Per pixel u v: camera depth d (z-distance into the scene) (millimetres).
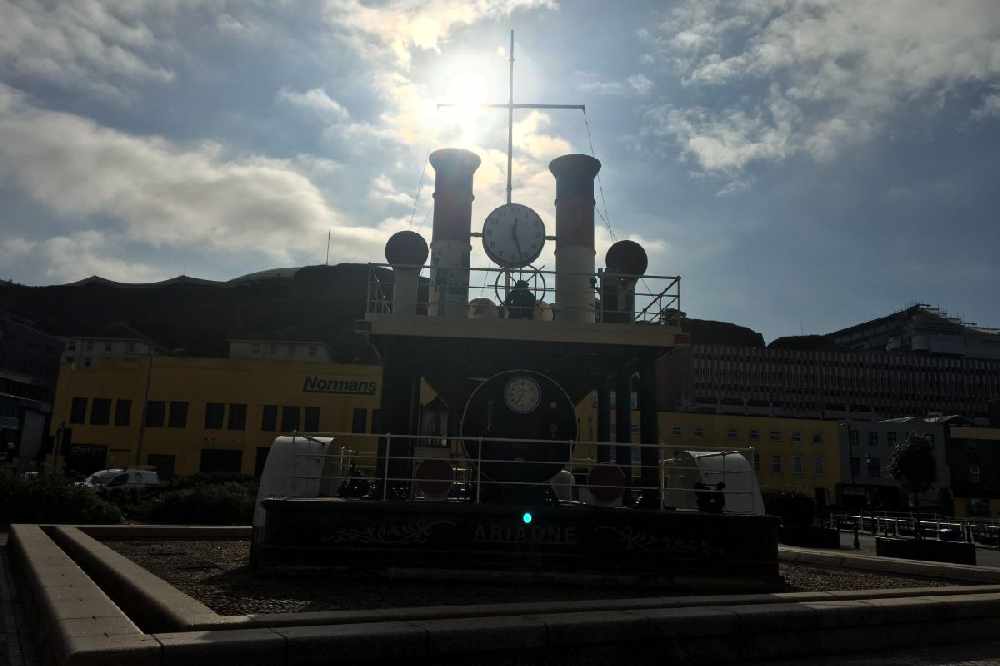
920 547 23516
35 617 8836
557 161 16906
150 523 27031
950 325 177250
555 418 13148
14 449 71875
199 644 6203
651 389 14945
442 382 17828
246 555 15867
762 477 80562
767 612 8805
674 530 12125
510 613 8211
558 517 12023
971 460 93750
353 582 11594
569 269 16203
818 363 170250
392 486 13891
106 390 62219
